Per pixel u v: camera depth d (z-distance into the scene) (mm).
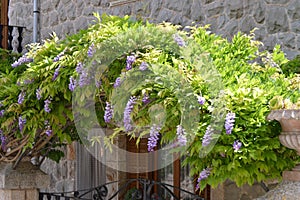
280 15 5891
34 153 4910
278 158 3525
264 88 3811
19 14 10055
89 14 8344
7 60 6887
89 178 7633
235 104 3578
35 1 9344
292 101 3682
